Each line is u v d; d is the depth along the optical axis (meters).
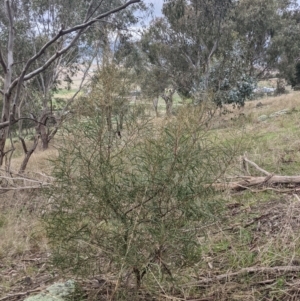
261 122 10.51
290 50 27.62
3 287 3.63
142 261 2.58
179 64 21.34
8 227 4.91
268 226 3.99
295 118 10.19
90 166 2.61
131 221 2.55
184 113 2.59
